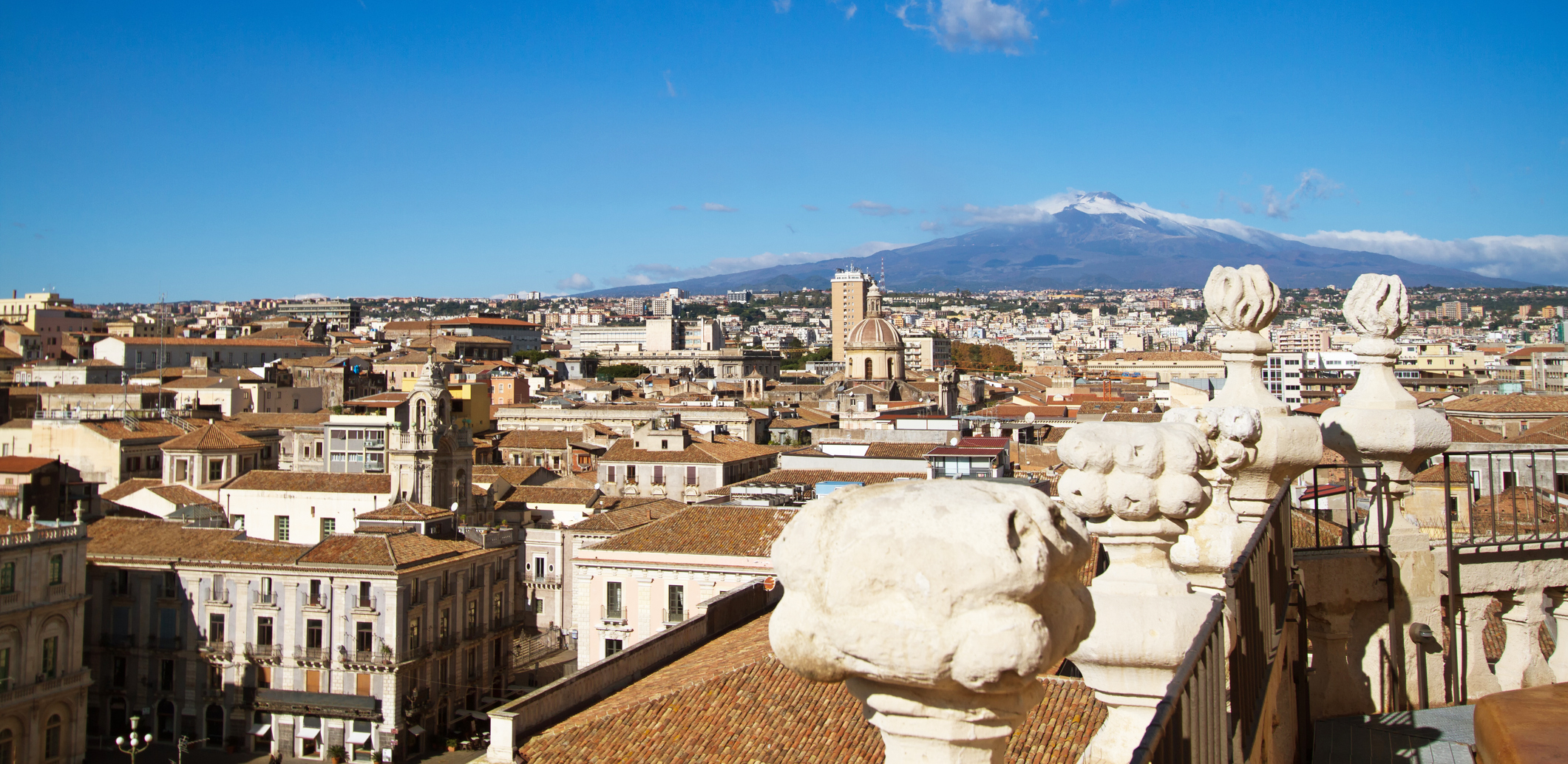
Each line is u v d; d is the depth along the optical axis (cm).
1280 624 983
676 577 5541
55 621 6362
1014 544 400
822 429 14612
